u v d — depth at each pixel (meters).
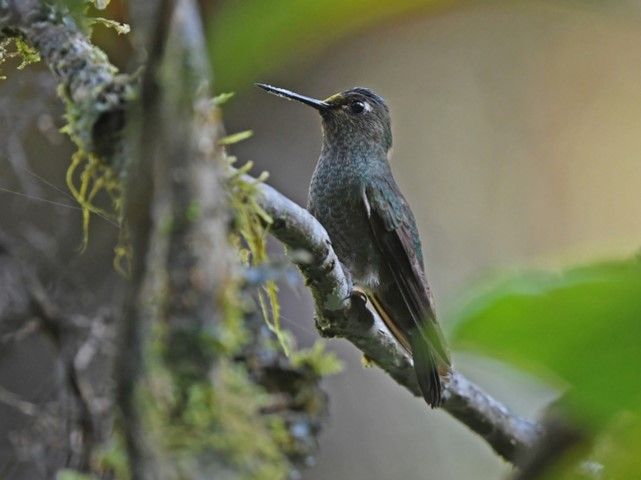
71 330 7.83
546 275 1.80
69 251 9.45
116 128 3.88
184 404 3.07
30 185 9.58
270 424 4.14
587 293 1.76
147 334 2.93
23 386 9.58
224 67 1.76
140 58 2.83
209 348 3.11
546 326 1.78
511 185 14.56
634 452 2.11
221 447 3.10
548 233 14.30
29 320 7.87
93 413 7.23
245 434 3.20
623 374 1.78
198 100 2.92
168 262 3.07
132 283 2.69
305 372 7.02
